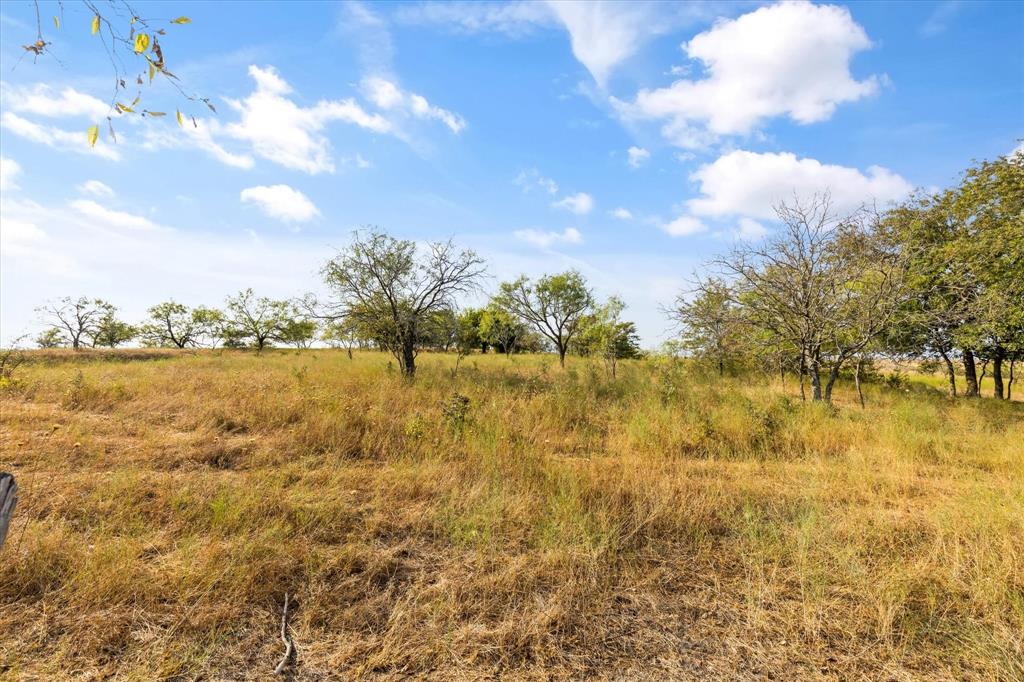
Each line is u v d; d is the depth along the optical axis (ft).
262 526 12.85
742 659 9.05
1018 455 21.50
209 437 20.99
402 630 9.45
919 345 48.65
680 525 13.94
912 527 14.05
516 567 11.44
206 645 8.95
